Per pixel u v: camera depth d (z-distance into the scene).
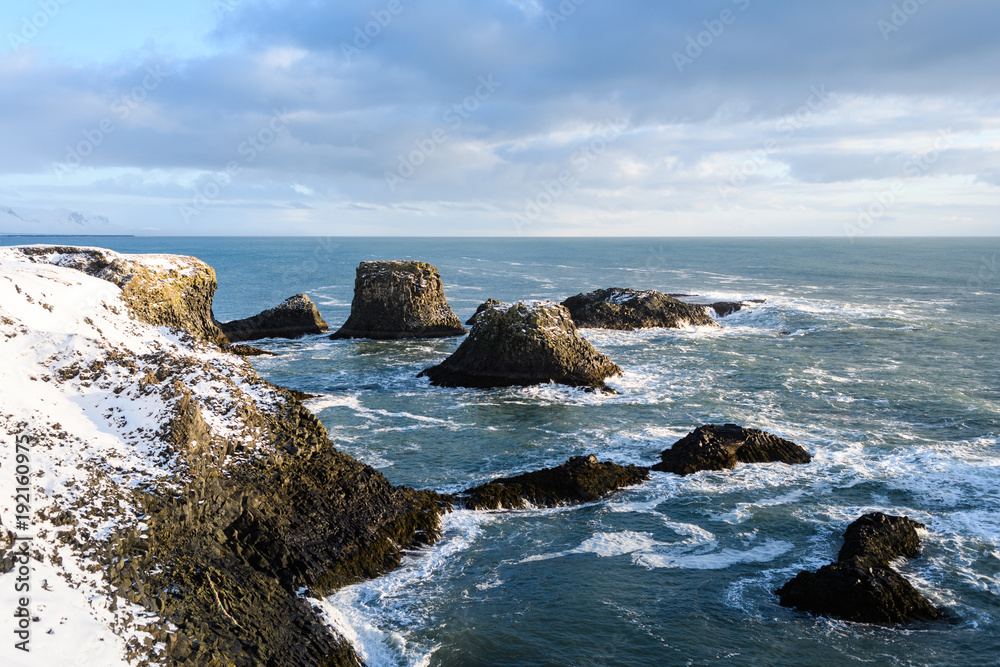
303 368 39.66
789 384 34.19
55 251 21.19
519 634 13.33
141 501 12.54
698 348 44.62
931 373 36.69
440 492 20.19
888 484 20.97
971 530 17.73
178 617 10.74
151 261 22.52
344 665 12.07
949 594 14.75
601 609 14.26
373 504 16.88
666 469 22.06
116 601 10.41
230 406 16.30
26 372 14.38
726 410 29.53
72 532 11.18
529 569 15.95
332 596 14.34
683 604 14.48
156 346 18.19
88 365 15.37
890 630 13.54
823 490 20.62
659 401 31.20
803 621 13.88
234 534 13.86
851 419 28.09
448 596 14.71
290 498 15.48
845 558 15.82
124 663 9.33
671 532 17.97
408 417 28.67
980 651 12.86
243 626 11.47
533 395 32.47
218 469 14.57
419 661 12.45
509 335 34.66
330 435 25.89
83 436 13.48
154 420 14.53
